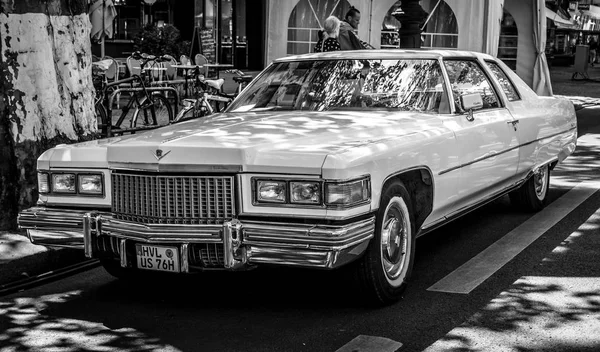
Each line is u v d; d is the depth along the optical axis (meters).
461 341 4.48
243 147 4.64
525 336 4.55
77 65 7.29
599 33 47.03
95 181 5.11
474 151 6.14
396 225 5.14
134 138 5.23
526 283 5.59
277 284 5.67
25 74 6.79
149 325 4.87
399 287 5.17
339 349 4.38
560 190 9.21
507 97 7.29
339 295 5.37
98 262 6.48
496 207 8.28
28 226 5.27
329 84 6.42
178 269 4.72
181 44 18.45
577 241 6.79
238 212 4.64
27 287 5.78
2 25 6.66
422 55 6.44
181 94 15.79
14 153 6.72
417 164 5.26
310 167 4.49
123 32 21.19
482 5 17.55
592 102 21.70
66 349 4.48
